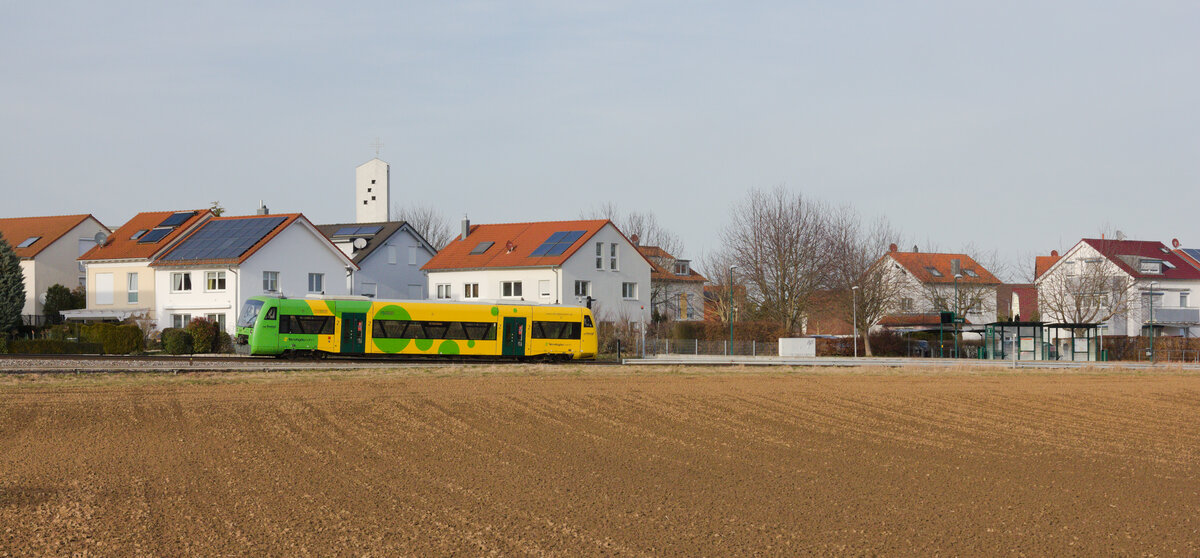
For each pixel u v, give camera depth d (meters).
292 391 32.50
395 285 79.00
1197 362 69.62
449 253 78.44
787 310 78.75
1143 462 21.03
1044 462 20.91
